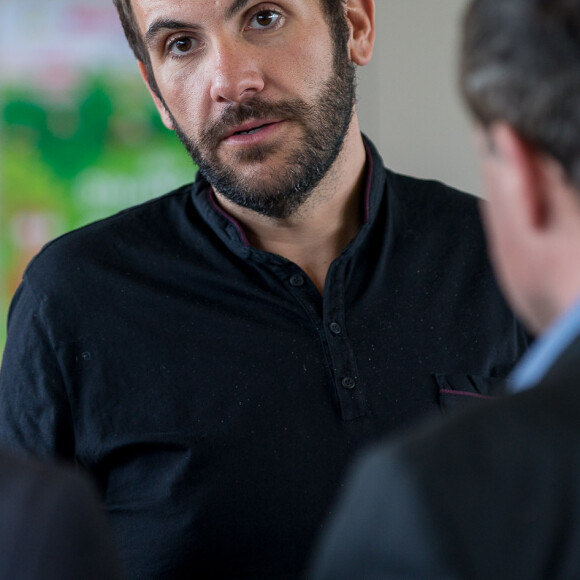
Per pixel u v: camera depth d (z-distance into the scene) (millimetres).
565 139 832
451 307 1966
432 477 810
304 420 1812
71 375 1887
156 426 1834
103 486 1913
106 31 3688
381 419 1832
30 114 3680
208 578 1804
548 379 856
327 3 1793
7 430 1926
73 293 1920
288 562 1782
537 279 916
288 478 1790
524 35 848
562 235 874
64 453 1915
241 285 1896
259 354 1849
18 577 960
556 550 782
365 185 1963
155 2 1759
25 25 3643
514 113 856
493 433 828
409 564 795
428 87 3963
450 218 2076
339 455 1802
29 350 1920
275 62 1729
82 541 996
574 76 825
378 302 1921
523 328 2025
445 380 1891
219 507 1785
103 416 1867
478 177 4012
